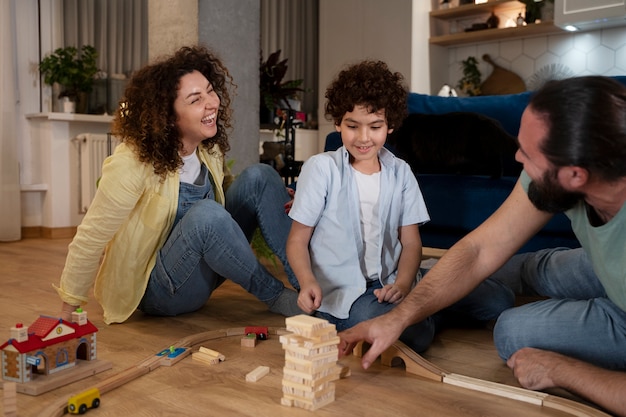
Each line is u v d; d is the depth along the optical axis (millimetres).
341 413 1108
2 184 3729
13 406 1064
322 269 1542
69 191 4055
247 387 1232
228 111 2102
